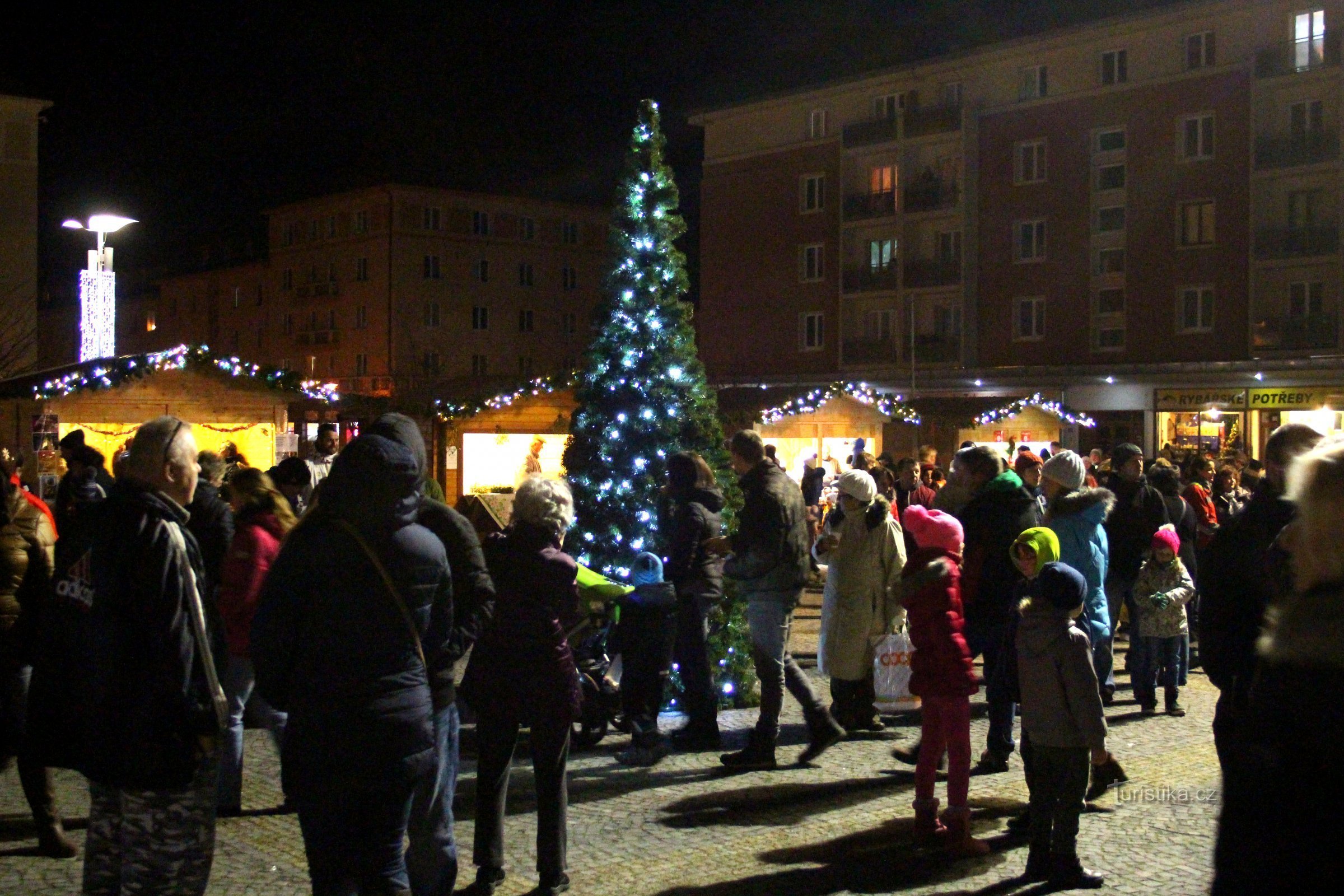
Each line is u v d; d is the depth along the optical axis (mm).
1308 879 2516
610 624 8781
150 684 4145
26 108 45219
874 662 9172
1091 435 41125
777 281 50719
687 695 8508
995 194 44688
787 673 8008
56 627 4188
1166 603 9703
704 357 53031
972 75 45719
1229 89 39344
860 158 48562
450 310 63094
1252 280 38906
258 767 7926
